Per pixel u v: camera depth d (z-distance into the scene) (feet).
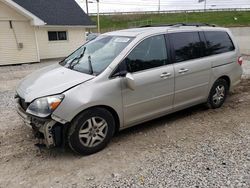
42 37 58.13
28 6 59.93
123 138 13.34
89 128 11.43
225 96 17.83
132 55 12.55
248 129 14.19
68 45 63.36
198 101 15.98
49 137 10.76
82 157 11.58
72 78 11.71
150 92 13.08
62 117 10.63
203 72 15.44
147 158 11.35
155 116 13.93
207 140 12.94
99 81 11.48
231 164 10.69
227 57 16.89
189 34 15.14
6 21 49.06
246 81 25.99
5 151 12.20
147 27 15.49
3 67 47.34
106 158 11.44
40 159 11.48
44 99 10.69
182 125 14.92
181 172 10.23
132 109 12.69
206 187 9.27
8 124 15.51
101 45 14.24
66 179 10.01
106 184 9.63
